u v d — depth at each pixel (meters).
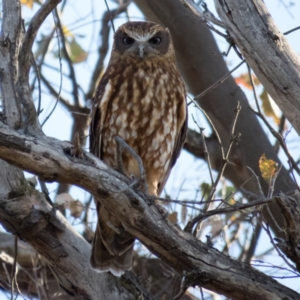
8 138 8.15
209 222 11.51
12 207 9.77
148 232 8.84
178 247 8.87
